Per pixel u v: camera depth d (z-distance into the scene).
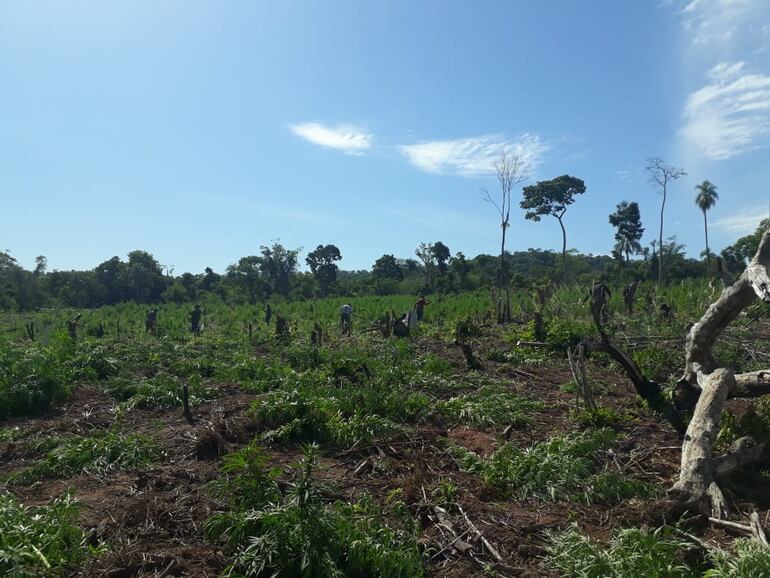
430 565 4.33
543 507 5.30
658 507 4.89
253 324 24.25
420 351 14.40
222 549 4.42
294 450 7.08
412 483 5.66
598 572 3.94
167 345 15.73
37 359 10.27
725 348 11.00
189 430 7.89
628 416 7.98
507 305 19.97
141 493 5.73
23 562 4.00
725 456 5.71
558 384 10.40
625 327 13.91
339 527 4.23
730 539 4.59
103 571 4.11
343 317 19.86
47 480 6.21
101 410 9.27
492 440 7.22
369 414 7.93
